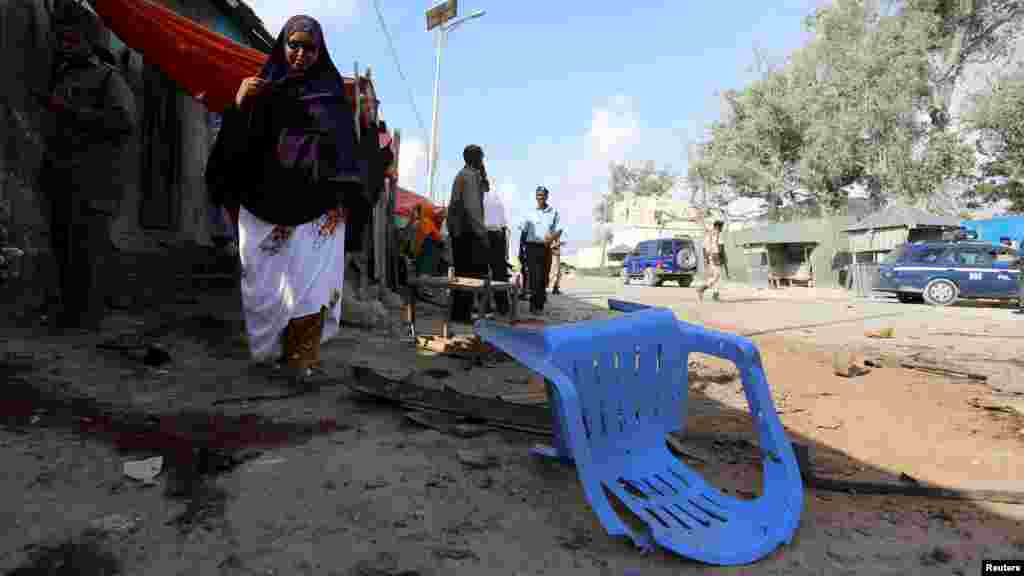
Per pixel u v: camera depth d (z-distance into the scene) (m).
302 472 2.50
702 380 4.82
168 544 1.92
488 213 8.11
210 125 8.46
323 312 3.87
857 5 32.53
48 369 3.49
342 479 2.46
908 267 16.70
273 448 2.74
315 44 3.74
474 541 2.05
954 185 32.19
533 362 2.32
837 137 31.20
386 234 9.95
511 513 2.26
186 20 5.69
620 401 2.61
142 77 6.57
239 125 3.64
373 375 3.71
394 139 9.59
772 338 7.70
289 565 1.85
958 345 7.43
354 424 3.15
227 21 8.84
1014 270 15.46
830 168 32.44
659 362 2.81
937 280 16.14
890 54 30.91
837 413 3.98
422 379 4.23
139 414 3.00
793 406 4.13
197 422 2.98
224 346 4.64
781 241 31.42
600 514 2.01
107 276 5.66
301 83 3.79
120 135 4.55
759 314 11.36
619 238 53.94
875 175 32.31
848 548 2.13
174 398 3.32
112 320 5.07
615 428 2.57
